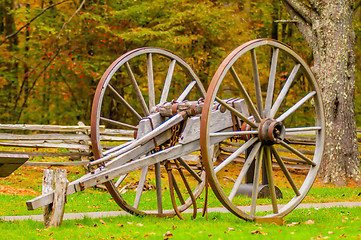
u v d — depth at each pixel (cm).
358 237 916
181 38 2703
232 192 1064
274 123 1114
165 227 992
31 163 1933
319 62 2177
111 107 3284
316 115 1240
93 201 1548
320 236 911
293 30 3488
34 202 895
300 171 2397
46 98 3444
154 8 2795
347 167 2138
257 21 3284
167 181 2017
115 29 2825
